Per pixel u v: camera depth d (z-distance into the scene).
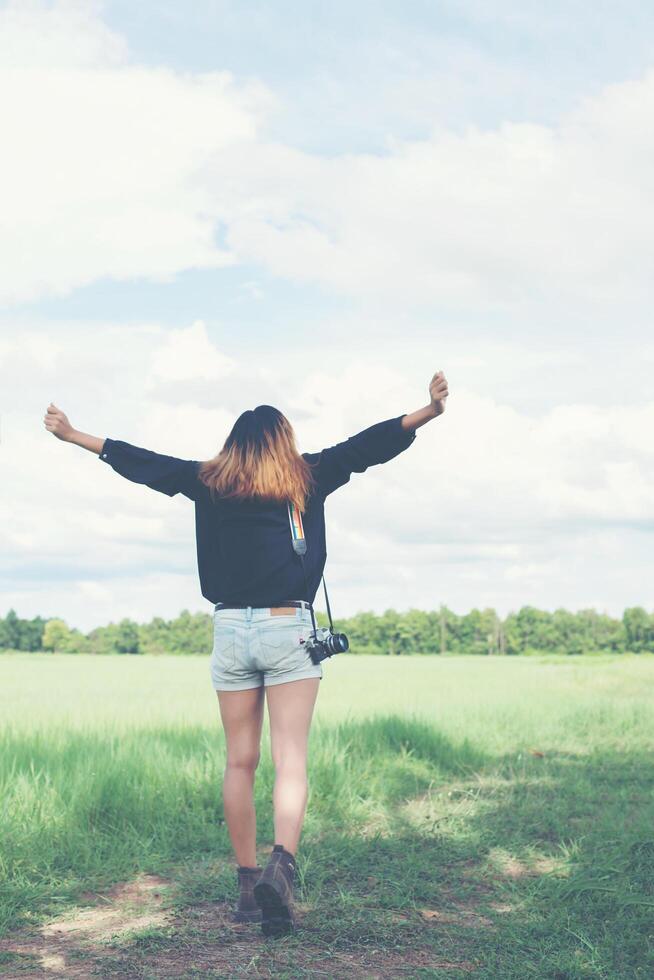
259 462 3.66
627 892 3.98
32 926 3.66
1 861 4.30
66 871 4.47
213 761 6.52
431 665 47.06
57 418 3.84
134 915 3.81
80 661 62.03
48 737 7.86
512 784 7.02
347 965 3.21
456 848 4.95
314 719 10.08
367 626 101.62
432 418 3.70
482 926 3.67
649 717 11.70
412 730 8.34
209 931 3.58
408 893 4.07
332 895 4.09
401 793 6.64
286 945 3.40
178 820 5.48
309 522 3.75
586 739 9.83
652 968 3.17
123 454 3.82
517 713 11.91
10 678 31.81
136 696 19.08
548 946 3.38
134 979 3.05
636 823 5.39
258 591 3.63
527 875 4.48
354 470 3.79
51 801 5.37
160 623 93.50
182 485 3.80
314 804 5.86
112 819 5.27
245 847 3.77
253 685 3.71
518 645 99.19
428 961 3.26
